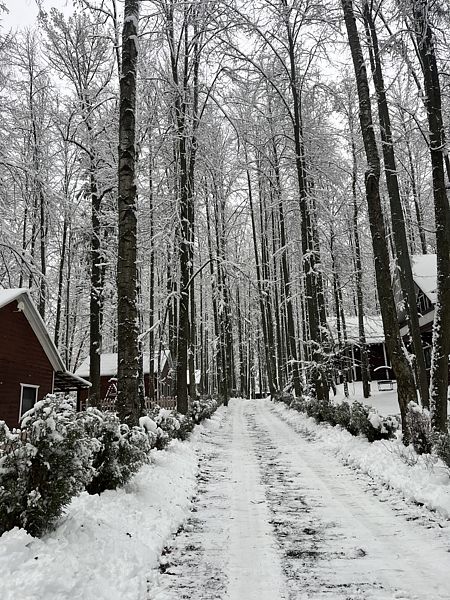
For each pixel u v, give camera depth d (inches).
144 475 267.6
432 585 145.3
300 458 395.5
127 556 158.7
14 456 154.6
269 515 230.2
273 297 1435.8
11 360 567.8
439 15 360.5
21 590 116.0
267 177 898.7
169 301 727.1
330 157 823.1
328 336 815.1
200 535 201.5
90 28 685.3
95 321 703.1
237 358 2463.1
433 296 918.4
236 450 456.1
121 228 322.3
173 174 685.3
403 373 356.5
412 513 223.0
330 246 957.8
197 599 139.8
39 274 581.9
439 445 270.1
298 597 140.5
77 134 727.7
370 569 160.2
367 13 436.8
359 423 408.8
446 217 363.6
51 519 156.6
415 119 406.6
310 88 770.2
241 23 636.7
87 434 194.1
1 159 554.6
